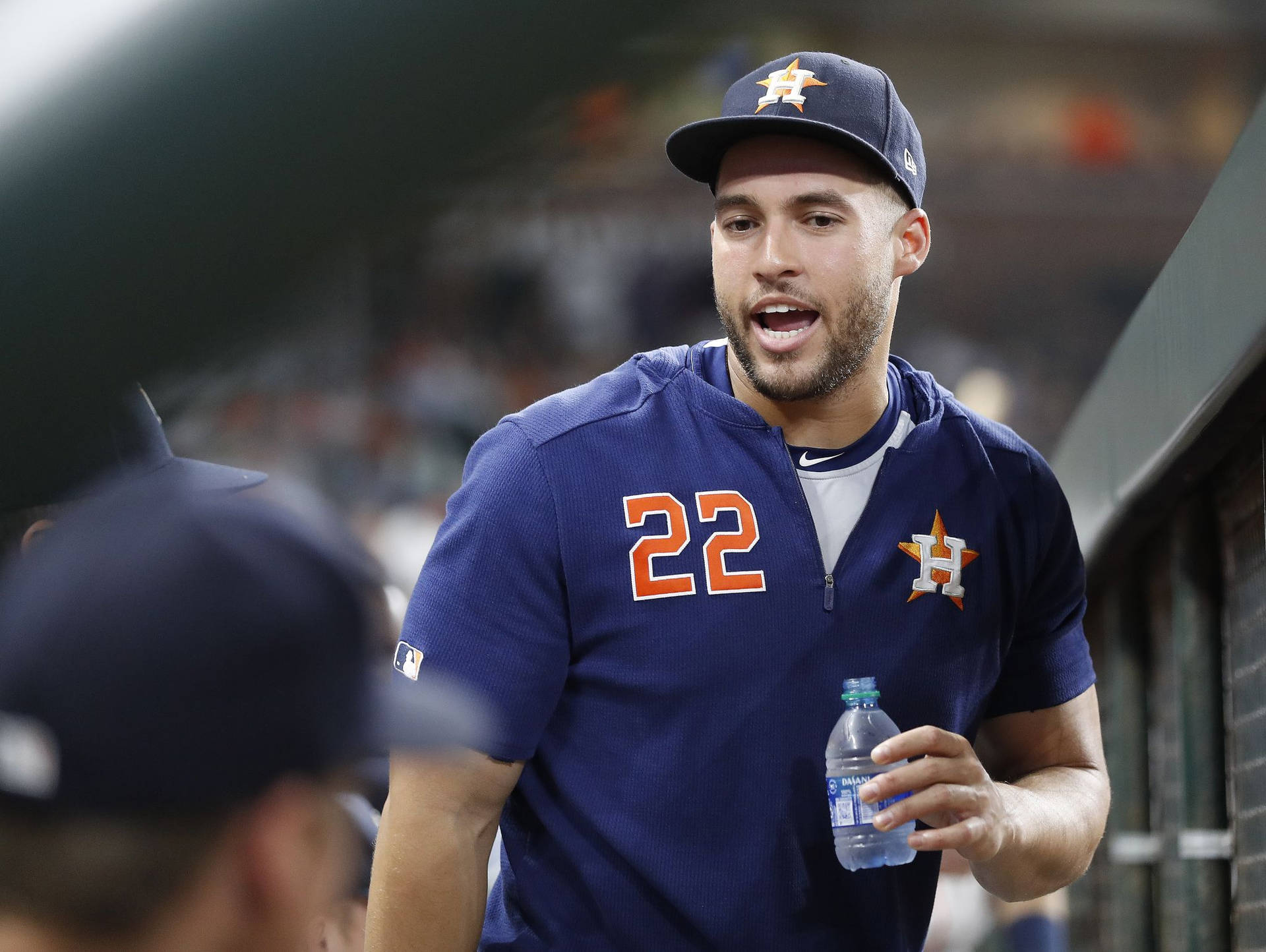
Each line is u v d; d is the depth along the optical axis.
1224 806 6.88
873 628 6.04
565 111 1.52
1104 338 54.75
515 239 49.59
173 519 1.81
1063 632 6.83
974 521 6.37
